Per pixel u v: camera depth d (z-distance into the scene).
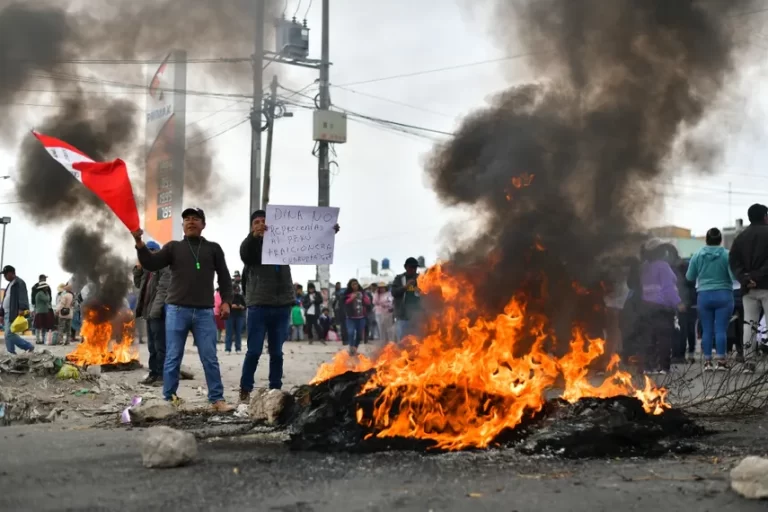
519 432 4.70
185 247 6.88
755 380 6.27
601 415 4.57
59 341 18.45
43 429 5.72
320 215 7.27
